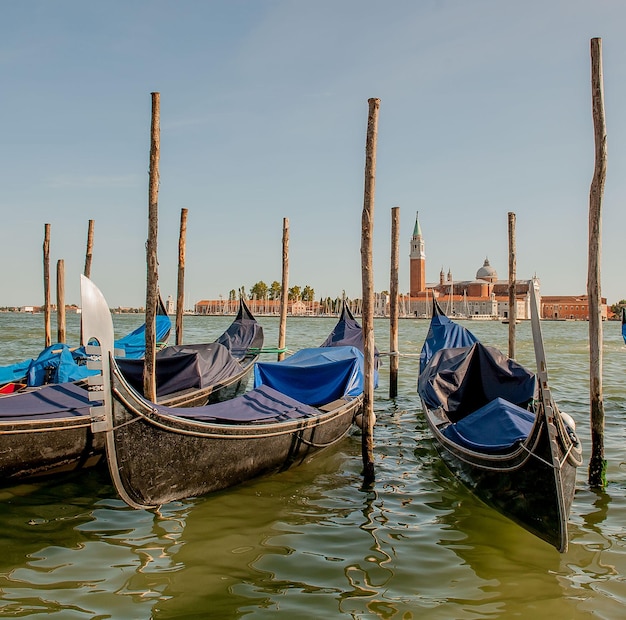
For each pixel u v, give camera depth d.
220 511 7.55
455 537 6.76
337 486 8.66
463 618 5.02
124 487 7.07
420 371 15.29
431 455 10.48
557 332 72.31
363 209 9.21
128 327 65.19
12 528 6.91
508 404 8.36
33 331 52.25
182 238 19.30
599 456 8.36
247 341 20.50
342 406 10.68
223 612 5.10
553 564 6.05
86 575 5.74
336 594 5.43
